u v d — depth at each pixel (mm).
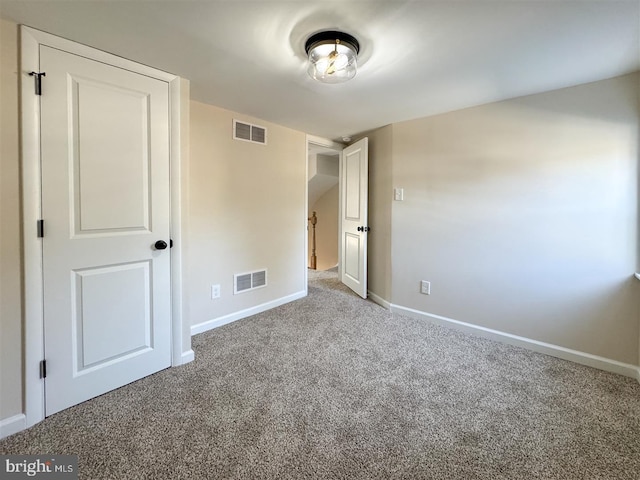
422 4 1249
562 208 2131
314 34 1479
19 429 1418
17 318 1418
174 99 1910
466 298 2596
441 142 2668
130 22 1385
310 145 3787
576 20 1344
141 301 1841
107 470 1215
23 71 1393
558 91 2102
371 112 2646
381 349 2285
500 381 1868
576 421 1518
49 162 1476
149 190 1836
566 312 2146
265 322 2805
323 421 1505
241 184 2826
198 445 1343
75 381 1598
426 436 1412
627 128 1899
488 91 2145
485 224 2463
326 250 5945
